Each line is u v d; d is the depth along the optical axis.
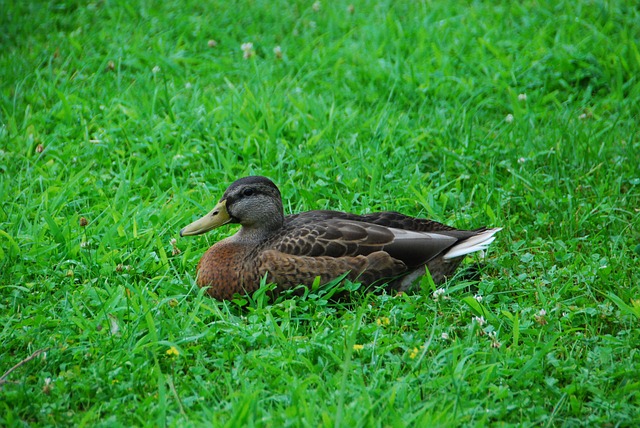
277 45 16.83
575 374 8.13
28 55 16.09
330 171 12.40
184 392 7.81
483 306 9.23
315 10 18.02
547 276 10.00
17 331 8.85
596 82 14.99
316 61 15.93
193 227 9.91
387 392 7.50
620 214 11.55
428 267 9.69
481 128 13.88
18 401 7.68
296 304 9.34
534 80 14.99
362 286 9.47
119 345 8.52
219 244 9.94
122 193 11.60
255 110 13.71
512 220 11.31
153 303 9.34
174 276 10.19
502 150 12.95
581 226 11.19
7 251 10.24
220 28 17.47
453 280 9.95
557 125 13.62
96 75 15.16
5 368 8.27
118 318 8.88
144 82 15.03
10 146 12.98
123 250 10.36
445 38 16.42
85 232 10.61
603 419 7.50
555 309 9.24
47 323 8.93
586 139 12.98
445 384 7.83
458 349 8.23
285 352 8.34
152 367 8.20
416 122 13.85
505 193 11.88
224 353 8.34
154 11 17.83
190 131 13.21
